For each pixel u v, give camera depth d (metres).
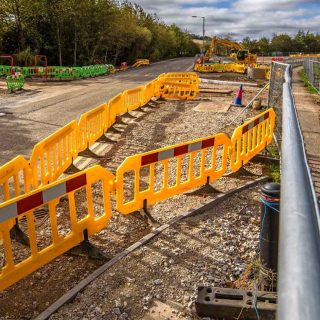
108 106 11.52
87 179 4.78
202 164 6.50
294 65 52.75
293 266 0.86
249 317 3.62
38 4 42.47
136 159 5.45
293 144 2.01
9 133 11.46
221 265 4.54
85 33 48.34
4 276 4.04
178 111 15.93
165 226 5.36
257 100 16.77
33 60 38.78
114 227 5.54
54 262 4.69
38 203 4.23
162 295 3.98
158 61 82.44
